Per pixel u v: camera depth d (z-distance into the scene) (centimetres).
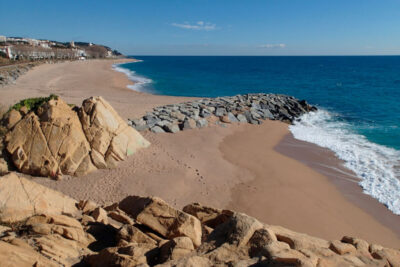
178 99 3928
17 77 5250
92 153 1617
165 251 557
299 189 1627
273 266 443
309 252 495
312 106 3662
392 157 2025
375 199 1521
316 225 1327
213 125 2681
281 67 13638
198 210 810
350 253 533
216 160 1952
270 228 629
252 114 3091
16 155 1496
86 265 573
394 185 1633
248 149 2225
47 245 587
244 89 5644
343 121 3098
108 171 1619
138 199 891
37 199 799
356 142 2375
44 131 1548
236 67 13775
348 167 1902
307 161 2019
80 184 1483
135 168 1675
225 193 1551
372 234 1273
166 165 1764
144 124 2381
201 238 688
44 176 1499
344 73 9550
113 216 888
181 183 1593
